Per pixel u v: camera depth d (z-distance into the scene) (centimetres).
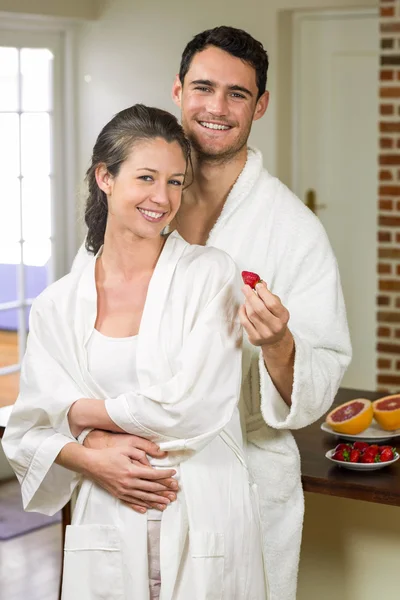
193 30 622
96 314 247
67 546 245
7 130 611
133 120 239
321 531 324
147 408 233
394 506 311
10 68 611
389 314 560
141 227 240
